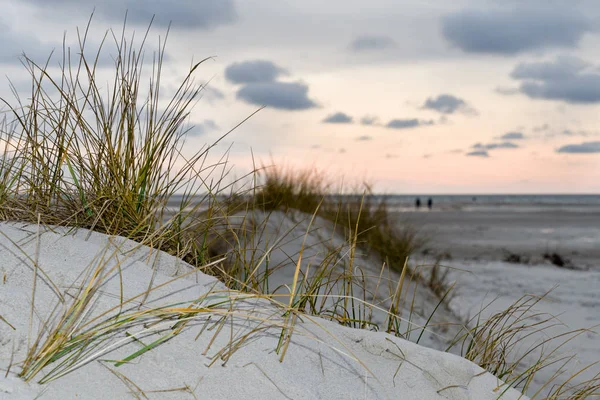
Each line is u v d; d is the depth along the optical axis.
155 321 1.70
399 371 1.88
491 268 9.13
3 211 2.20
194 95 2.60
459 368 1.94
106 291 1.79
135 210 2.49
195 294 1.97
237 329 1.80
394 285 5.00
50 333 1.53
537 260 10.45
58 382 1.40
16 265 1.80
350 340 1.99
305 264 4.04
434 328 4.23
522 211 41.53
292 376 1.65
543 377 3.65
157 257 2.27
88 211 2.38
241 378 1.57
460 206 60.22
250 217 4.48
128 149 2.51
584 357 4.18
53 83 2.44
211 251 3.46
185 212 2.73
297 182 6.43
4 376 1.36
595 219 27.47
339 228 5.84
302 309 2.29
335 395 1.64
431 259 9.09
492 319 2.67
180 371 1.53
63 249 1.99
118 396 1.40
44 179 2.36
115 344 1.57
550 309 6.04
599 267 9.61
